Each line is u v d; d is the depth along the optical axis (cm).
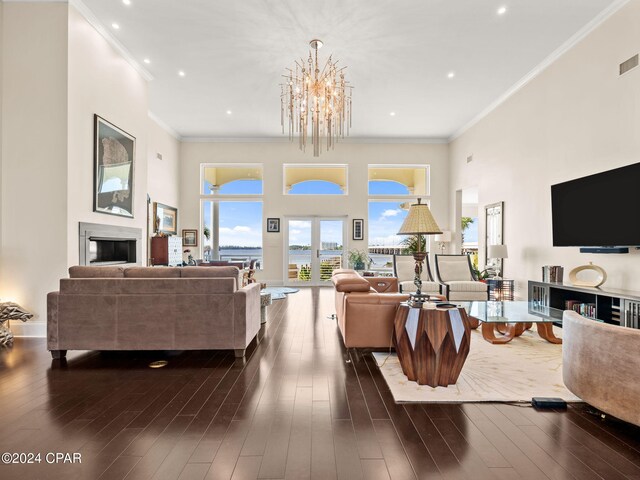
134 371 304
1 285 404
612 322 396
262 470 171
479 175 768
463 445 192
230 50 511
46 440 196
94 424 213
